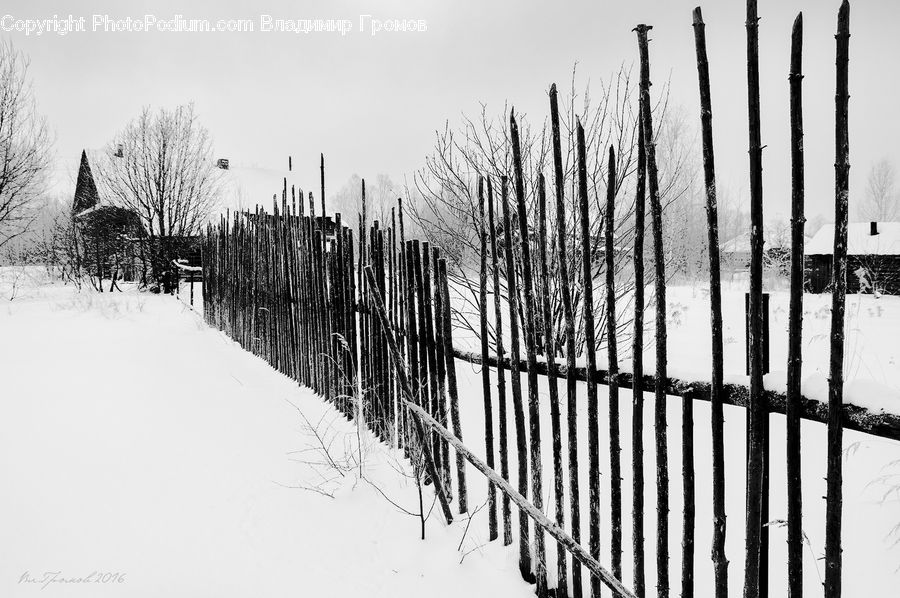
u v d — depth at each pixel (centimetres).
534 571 245
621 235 475
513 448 383
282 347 629
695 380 174
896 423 126
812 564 237
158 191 1930
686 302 1321
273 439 414
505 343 516
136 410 475
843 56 129
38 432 412
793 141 138
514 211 431
